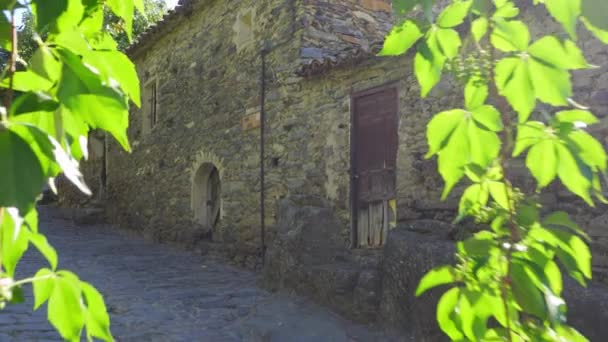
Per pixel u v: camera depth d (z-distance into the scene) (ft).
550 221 3.37
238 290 22.36
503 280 3.34
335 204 22.18
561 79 2.94
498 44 3.12
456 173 3.27
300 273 20.02
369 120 21.24
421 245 15.87
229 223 29.09
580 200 14.15
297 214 21.34
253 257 26.86
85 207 48.85
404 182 19.15
